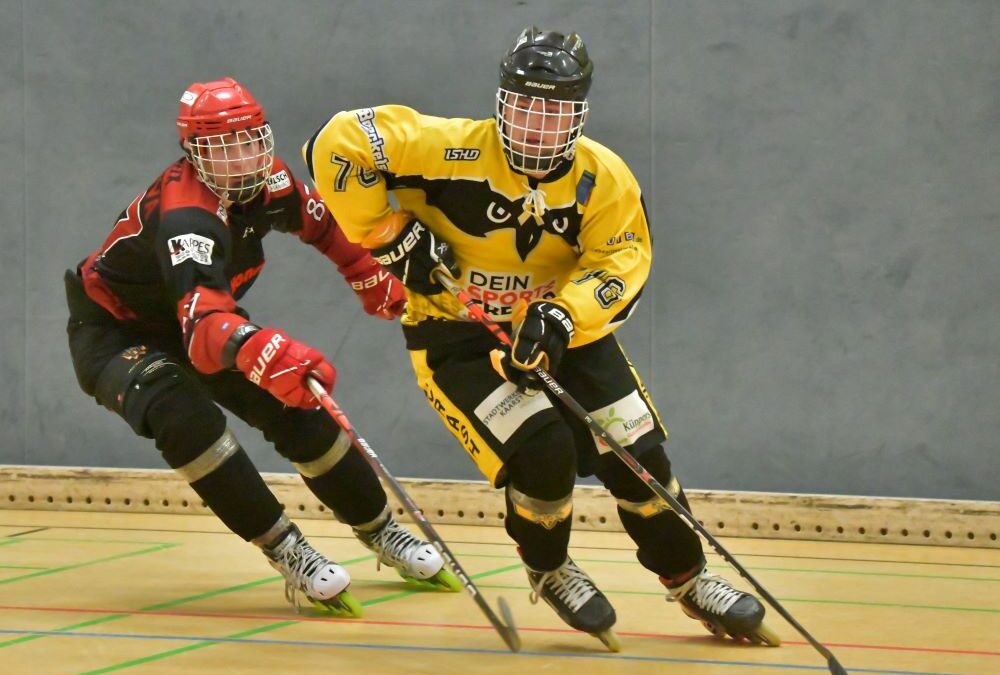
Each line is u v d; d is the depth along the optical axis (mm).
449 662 9438
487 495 17141
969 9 16172
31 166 19094
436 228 10086
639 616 11320
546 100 9094
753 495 16406
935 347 16422
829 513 16141
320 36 18031
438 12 17656
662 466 10180
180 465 10922
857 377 16656
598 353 10148
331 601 11078
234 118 10297
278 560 11258
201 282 10016
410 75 17781
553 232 9891
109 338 11492
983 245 16250
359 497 12281
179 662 9328
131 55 18688
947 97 16281
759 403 16953
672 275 17156
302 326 18312
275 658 9500
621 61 17172
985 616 11320
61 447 19125
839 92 16562
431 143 9758
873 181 16531
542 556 9828
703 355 17094
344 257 12031
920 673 9133
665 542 10195
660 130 17094
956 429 16391
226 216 10719
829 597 12328
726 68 16875
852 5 16484
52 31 18938
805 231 16734
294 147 18203
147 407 10883
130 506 18219
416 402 17938
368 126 9805
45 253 19078
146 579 12945
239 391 11734
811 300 16766
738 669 9242
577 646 10047
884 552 15211
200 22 18438
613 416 10023
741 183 16891
